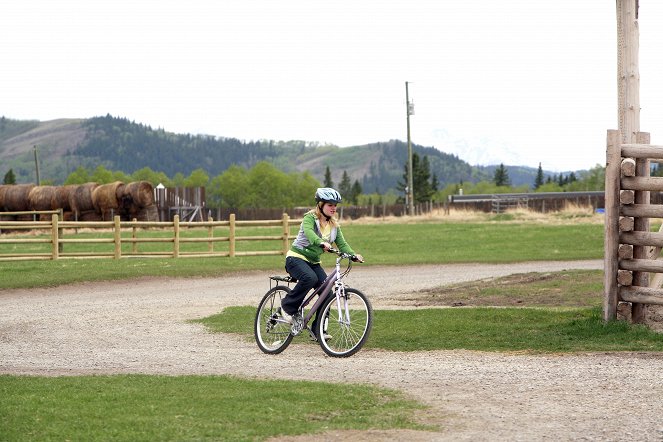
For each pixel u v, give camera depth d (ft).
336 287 44.65
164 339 53.06
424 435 26.81
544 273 87.86
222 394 33.04
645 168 49.67
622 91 53.52
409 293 77.87
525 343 46.60
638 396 31.68
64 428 27.55
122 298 79.25
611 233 49.34
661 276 51.16
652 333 46.55
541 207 298.15
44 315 66.90
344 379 36.99
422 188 568.00
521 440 26.00
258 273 103.76
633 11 53.06
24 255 113.29
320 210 44.86
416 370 38.93
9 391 33.94
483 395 32.76
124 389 34.19
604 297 49.96
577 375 36.32
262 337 47.09
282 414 29.66
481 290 75.61
